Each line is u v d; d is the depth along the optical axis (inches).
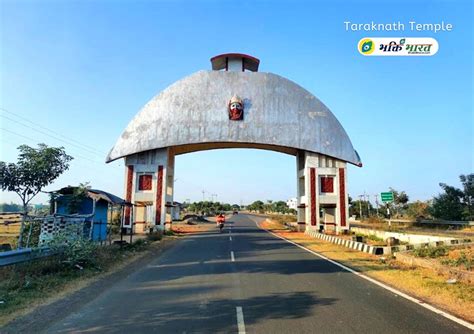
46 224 584.7
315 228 1259.8
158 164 1273.4
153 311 263.4
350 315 248.4
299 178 1414.9
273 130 1300.4
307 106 1343.5
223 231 1342.3
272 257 580.7
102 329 224.2
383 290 328.8
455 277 374.6
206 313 256.4
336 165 1311.5
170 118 1289.4
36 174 639.1
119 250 641.0
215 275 415.8
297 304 279.6
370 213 2461.9
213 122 1288.1
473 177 1376.7
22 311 266.2
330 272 431.8
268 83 1349.7
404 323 229.8
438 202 1443.2
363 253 634.8
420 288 333.1
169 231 1208.2
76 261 443.2
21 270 399.5
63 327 228.8
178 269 465.4
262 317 245.4
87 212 780.0
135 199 1251.8
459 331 214.4
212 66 1445.6
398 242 864.3
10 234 923.4
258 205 5438.0
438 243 652.1
